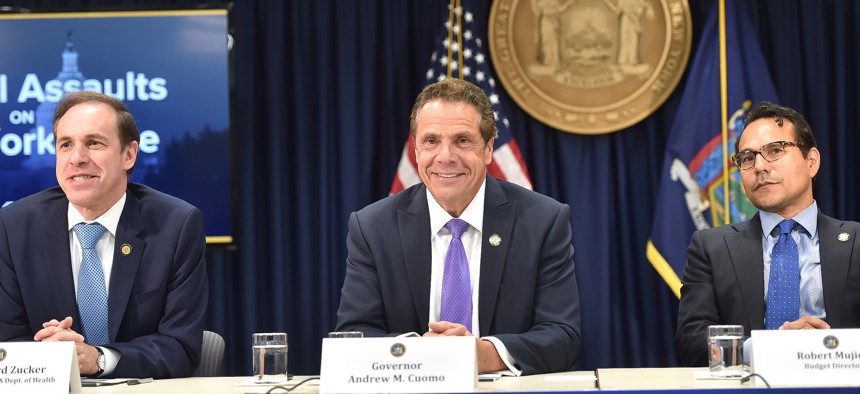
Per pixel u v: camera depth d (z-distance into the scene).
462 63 4.75
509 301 2.66
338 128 4.94
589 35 4.88
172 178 4.68
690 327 2.99
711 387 1.91
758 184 2.98
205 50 4.70
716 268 3.02
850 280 2.86
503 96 4.92
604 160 4.89
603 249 4.85
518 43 4.89
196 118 4.69
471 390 1.98
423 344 2.01
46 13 4.70
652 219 4.90
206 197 4.68
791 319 2.89
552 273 2.71
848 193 4.86
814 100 4.86
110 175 2.72
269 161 4.93
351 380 2.01
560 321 2.63
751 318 2.93
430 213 2.77
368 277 2.77
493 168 4.64
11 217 2.82
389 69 4.94
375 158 4.94
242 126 4.94
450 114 2.62
